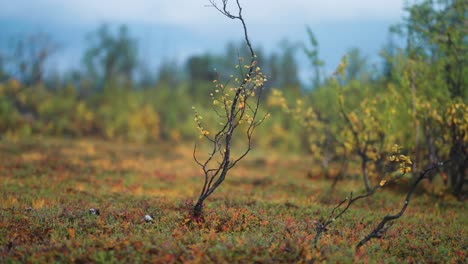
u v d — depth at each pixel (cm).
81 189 1736
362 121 1914
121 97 5547
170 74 8056
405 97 1867
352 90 2227
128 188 1869
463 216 1473
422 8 1809
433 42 1784
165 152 3675
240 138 4769
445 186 1878
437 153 1914
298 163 3359
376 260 909
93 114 5291
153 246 858
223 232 1052
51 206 1326
